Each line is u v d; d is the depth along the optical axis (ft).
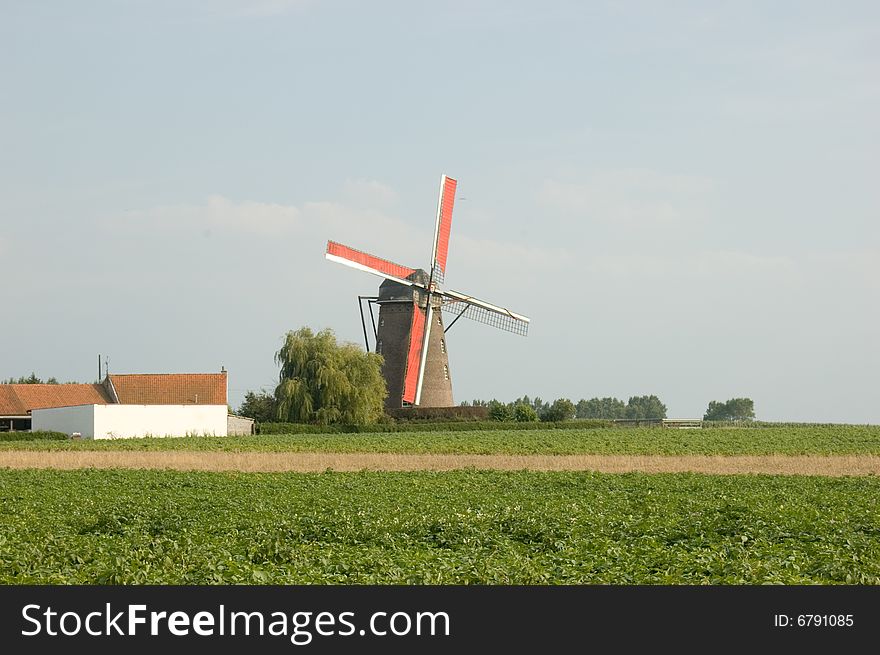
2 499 173.99
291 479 218.38
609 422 569.64
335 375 467.11
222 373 503.20
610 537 120.47
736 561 98.73
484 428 490.08
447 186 455.22
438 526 124.98
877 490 186.91
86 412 425.28
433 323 463.83
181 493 185.16
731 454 320.29
